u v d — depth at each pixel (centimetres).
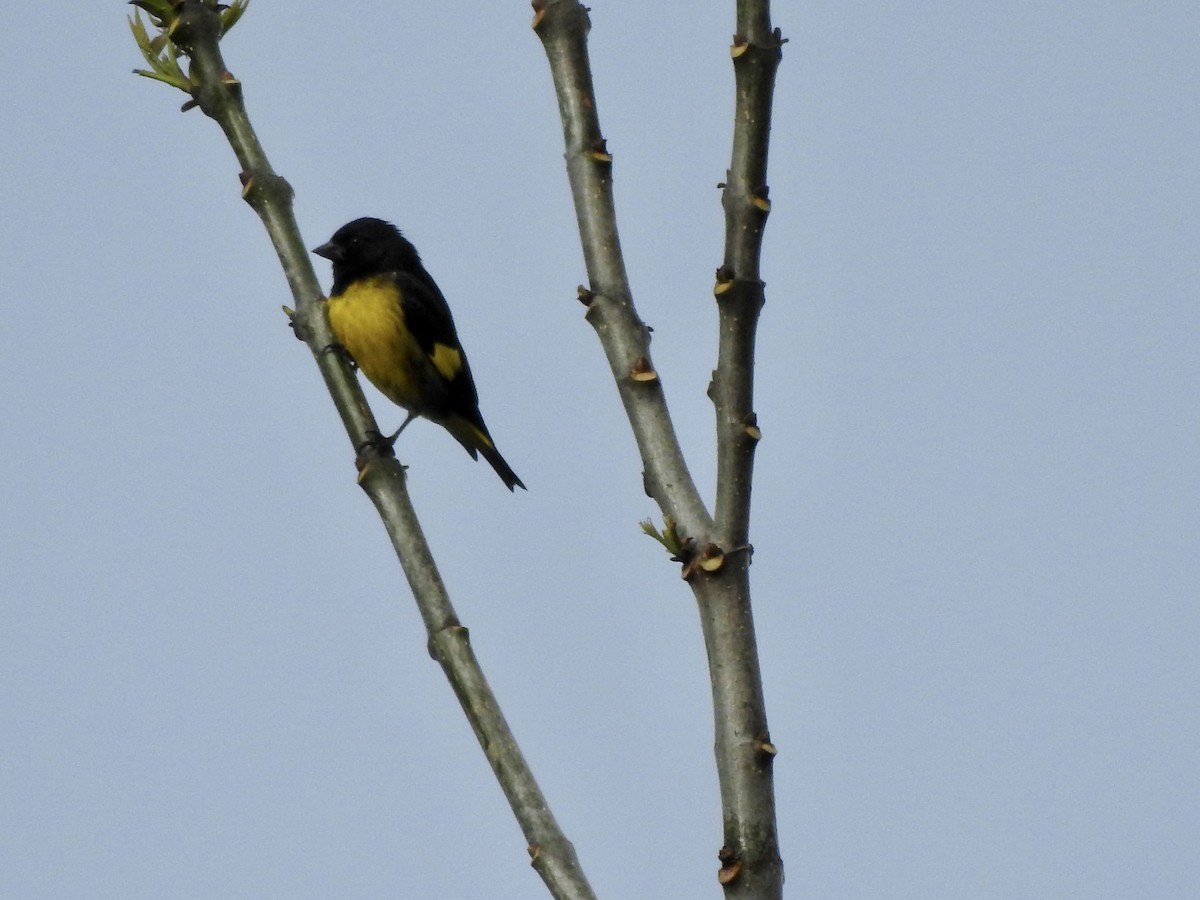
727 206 582
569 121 678
